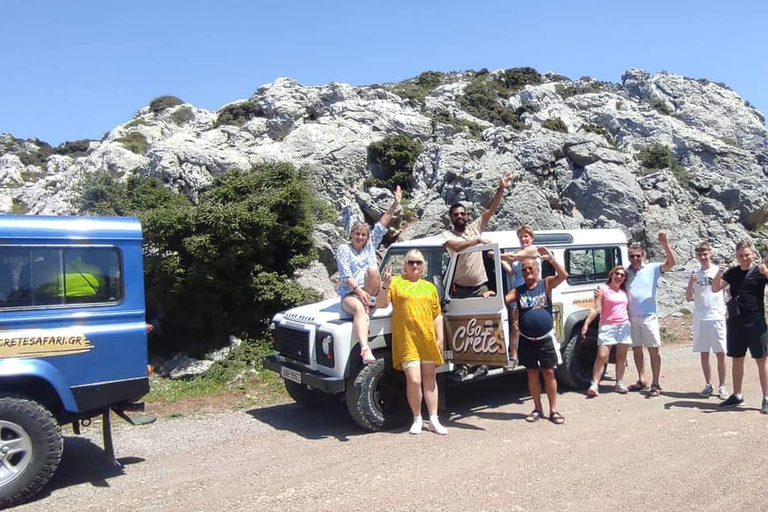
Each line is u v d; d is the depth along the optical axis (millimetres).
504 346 6605
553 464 5543
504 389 8773
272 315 10984
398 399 7008
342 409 7922
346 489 5051
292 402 8352
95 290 5449
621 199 17484
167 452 6273
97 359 5363
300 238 11414
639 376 8477
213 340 10602
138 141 30312
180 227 10141
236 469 5668
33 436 4961
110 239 5531
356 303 6672
